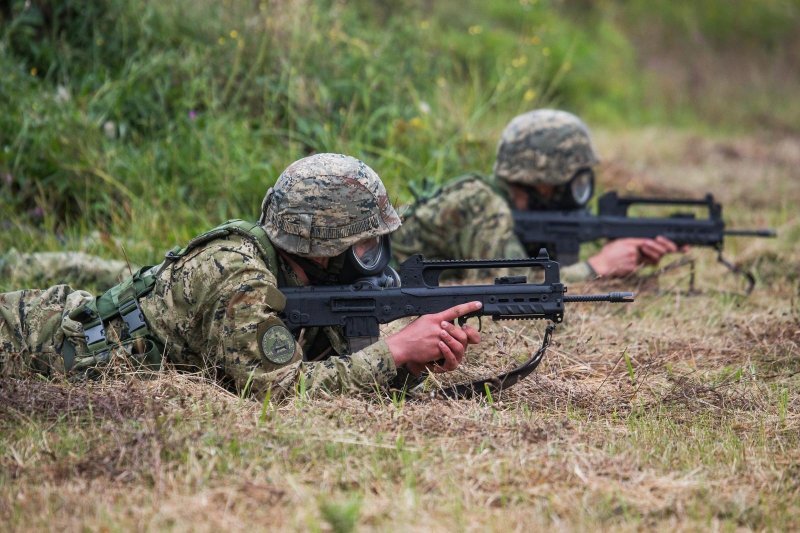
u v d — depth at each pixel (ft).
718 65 107.55
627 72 97.81
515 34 85.30
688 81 103.35
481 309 24.63
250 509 18.71
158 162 43.68
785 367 29.35
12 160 41.78
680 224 37.60
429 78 56.34
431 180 37.76
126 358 24.35
